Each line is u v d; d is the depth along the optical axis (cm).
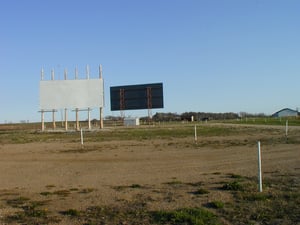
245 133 4350
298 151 2292
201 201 1041
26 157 2398
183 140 3509
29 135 5416
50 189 1314
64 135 5150
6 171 1802
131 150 2659
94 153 2517
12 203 1090
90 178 1538
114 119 13712
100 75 6391
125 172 1678
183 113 13938
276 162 1838
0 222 893
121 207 1003
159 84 8825
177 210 945
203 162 1942
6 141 4097
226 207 969
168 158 2152
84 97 6406
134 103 8944
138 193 1182
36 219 914
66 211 980
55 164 2022
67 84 6400
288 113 15438
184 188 1238
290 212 909
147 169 1750
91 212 965
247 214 904
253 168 1667
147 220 879
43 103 6419
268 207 957
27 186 1389
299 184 1233
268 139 3297
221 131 4922
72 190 1278
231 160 1986
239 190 1162
